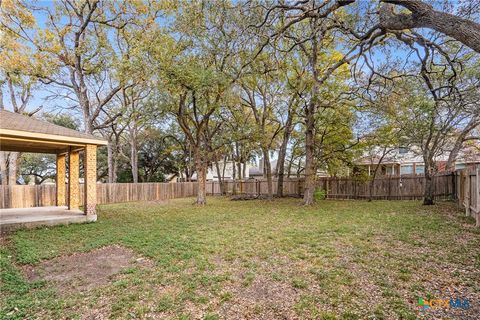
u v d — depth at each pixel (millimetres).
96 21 13789
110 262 4523
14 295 3326
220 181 20969
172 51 10234
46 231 7000
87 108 15180
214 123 15938
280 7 5242
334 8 4887
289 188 17406
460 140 11578
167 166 26297
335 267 3969
